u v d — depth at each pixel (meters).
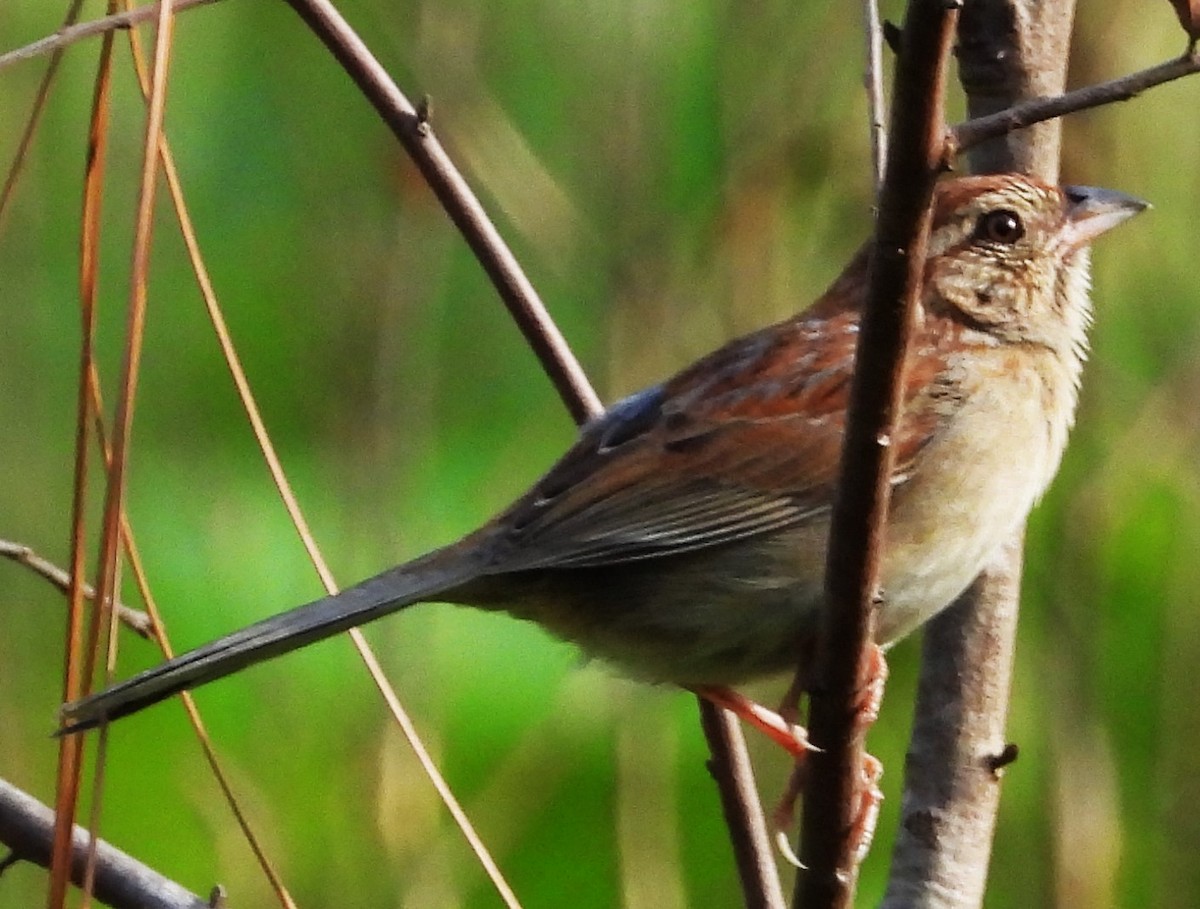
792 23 9.73
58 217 11.61
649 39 9.89
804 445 8.02
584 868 9.86
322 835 9.80
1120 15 9.47
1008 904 10.12
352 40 7.69
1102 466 9.92
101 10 11.34
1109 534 10.13
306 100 11.86
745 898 7.46
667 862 9.35
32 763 10.04
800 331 8.45
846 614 5.93
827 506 7.98
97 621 5.24
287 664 10.27
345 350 10.95
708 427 8.05
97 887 6.70
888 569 7.70
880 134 6.89
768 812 9.75
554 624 8.02
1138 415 10.01
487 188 9.82
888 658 10.64
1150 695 10.34
